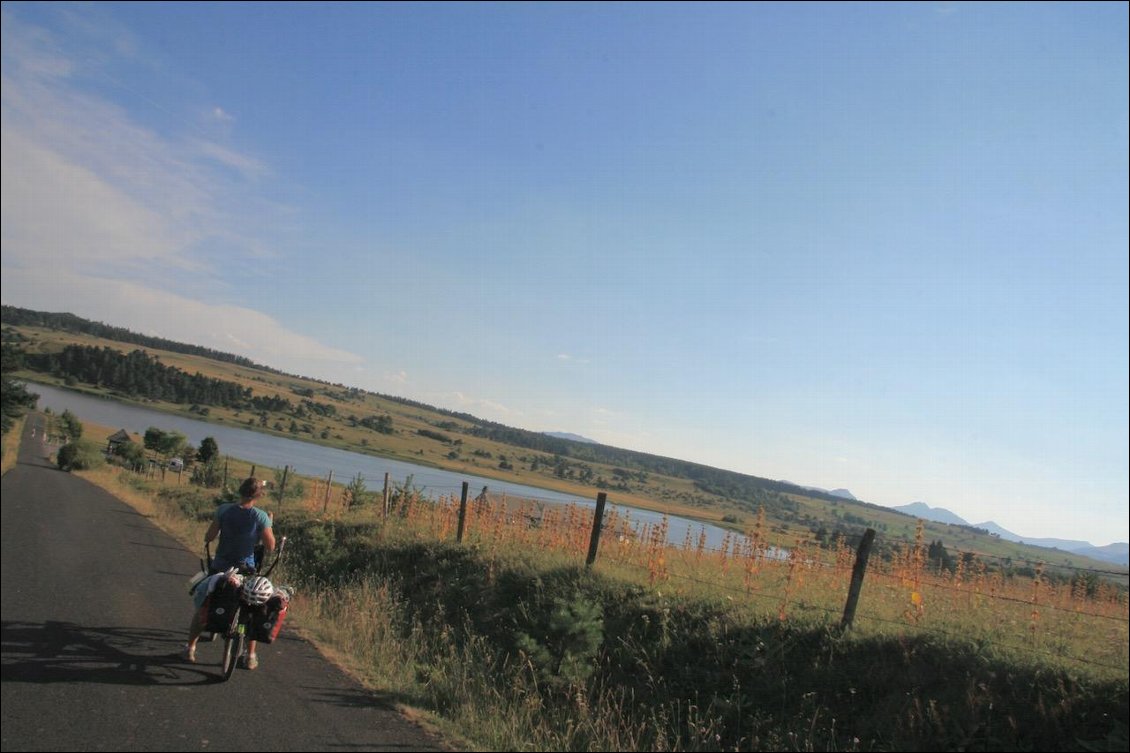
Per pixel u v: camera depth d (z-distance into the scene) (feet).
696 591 32.50
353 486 79.20
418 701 22.95
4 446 148.05
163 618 29.09
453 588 38.65
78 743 16.40
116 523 61.26
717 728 24.39
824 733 23.09
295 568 47.09
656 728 24.07
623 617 31.32
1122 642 26.94
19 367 163.73
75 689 19.83
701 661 27.71
